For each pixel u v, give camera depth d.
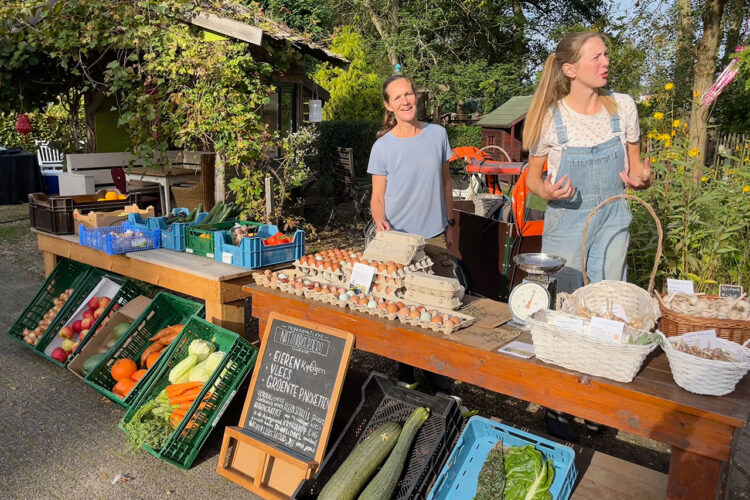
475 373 2.68
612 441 3.70
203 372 3.71
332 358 3.13
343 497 2.71
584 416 2.38
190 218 5.09
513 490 2.56
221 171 7.27
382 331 2.99
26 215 11.14
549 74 2.96
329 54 8.09
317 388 3.14
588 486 2.66
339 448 3.04
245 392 3.95
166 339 4.29
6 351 5.06
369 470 2.83
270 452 3.11
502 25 23.00
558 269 2.83
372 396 3.24
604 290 2.64
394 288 3.18
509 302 2.99
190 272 4.11
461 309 3.19
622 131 2.98
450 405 2.96
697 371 2.15
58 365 4.78
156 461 3.48
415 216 3.71
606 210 3.02
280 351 3.34
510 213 4.94
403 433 2.91
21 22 7.03
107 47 7.18
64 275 5.54
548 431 3.36
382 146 3.71
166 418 3.56
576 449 2.91
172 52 6.51
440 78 20.09
